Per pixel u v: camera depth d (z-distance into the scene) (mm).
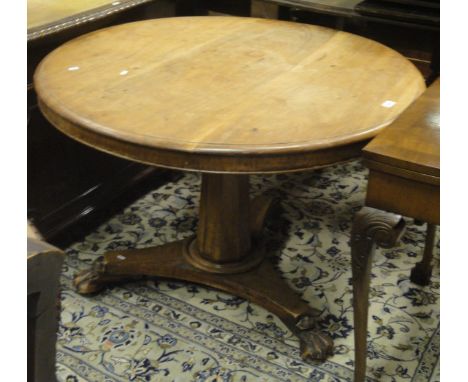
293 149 1249
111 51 1801
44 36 1818
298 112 1410
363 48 1870
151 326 1823
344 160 1318
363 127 1333
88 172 2242
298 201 2518
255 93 1517
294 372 1652
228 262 1924
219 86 1559
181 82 1579
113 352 1719
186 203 2502
